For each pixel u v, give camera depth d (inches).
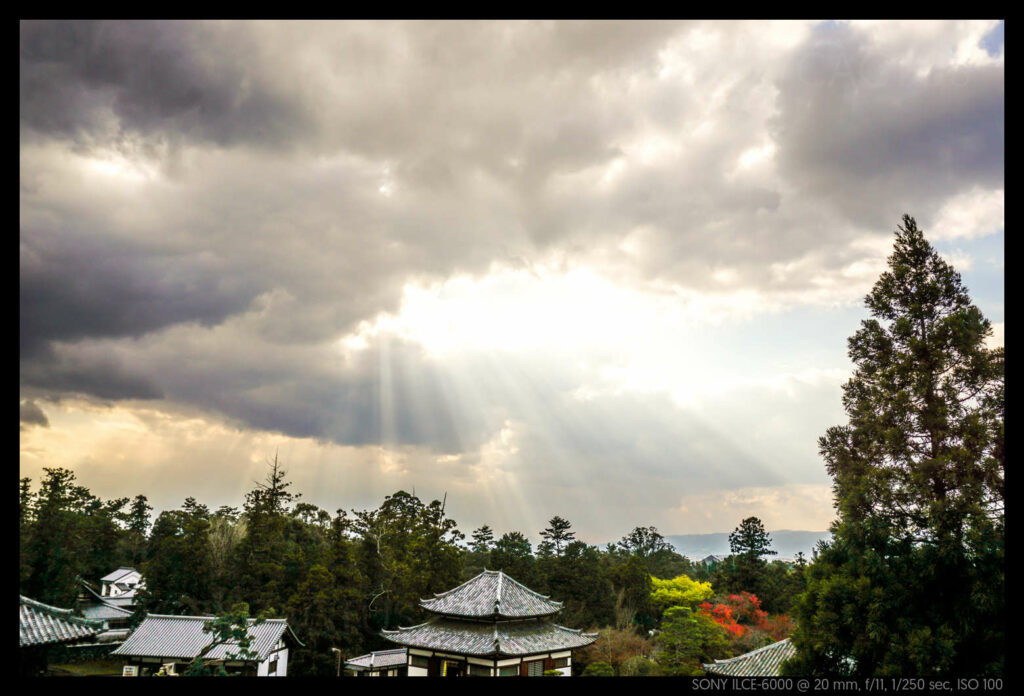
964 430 382.9
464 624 706.2
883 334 450.3
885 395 425.7
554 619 952.3
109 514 970.1
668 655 718.5
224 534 1007.0
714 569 1004.6
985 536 344.5
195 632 792.3
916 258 449.7
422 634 701.3
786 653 523.2
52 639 454.9
